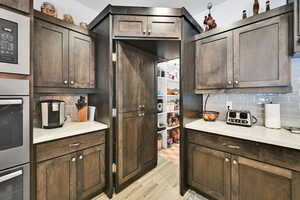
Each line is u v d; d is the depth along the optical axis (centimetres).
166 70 350
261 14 138
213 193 151
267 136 122
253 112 174
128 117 183
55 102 154
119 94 171
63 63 159
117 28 162
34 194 116
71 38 166
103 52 175
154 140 233
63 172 134
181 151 171
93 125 167
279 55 130
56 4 191
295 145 103
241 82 150
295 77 148
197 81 186
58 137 128
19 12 104
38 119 167
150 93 221
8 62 97
